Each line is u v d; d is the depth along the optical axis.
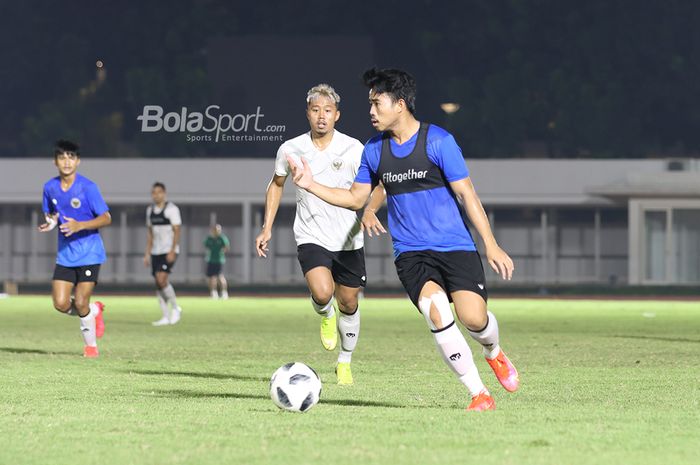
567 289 150.00
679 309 102.19
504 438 23.41
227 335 62.97
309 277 34.94
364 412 27.88
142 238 169.38
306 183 28.30
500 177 162.00
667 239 156.38
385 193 30.97
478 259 27.80
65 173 46.25
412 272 27.80
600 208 165.88
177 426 25.38
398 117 27.62
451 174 27.39
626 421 26.30
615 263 165.50
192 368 42.06
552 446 22.44
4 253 168.38
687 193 153.38
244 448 22.22
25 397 31.91
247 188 163.12
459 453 21.56
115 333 64.88
